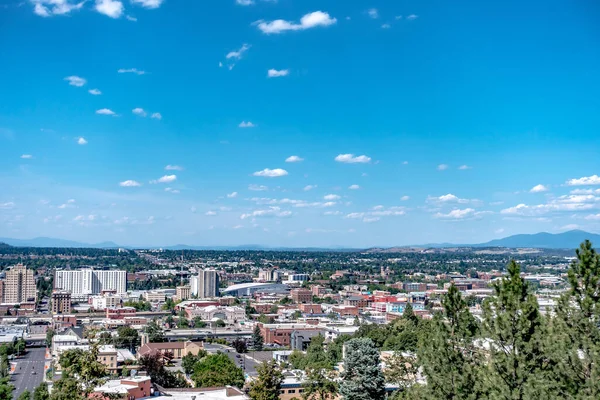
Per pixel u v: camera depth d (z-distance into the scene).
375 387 139.38
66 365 118.75
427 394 88.81
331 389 175.12
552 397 70.25
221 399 179.50
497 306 79.06
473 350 88.31
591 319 74.12
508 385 74.75
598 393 69.25
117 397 134.50
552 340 73.69
